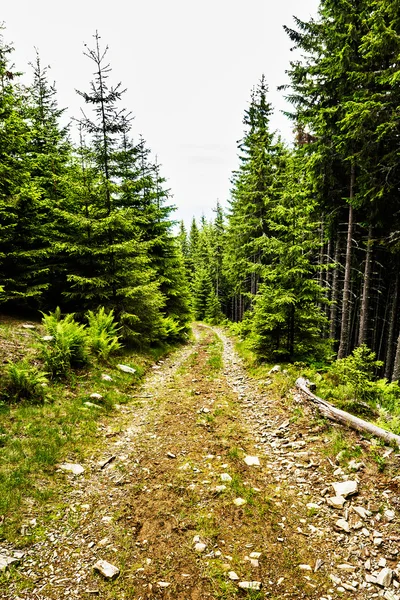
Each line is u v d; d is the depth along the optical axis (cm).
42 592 358
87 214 1336
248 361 1424
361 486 533
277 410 859
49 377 883
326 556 421
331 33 1211
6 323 1152
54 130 1830
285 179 1844
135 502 523
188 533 459
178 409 908
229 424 812
